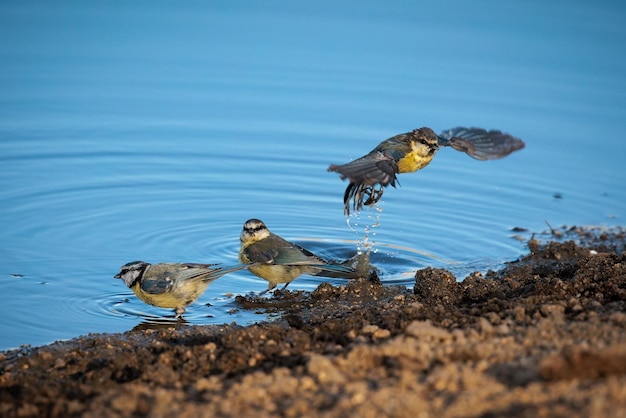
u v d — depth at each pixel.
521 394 8.71
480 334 10.88
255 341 11.41
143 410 9.27
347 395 9.06
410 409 8.53
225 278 17.09
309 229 19.14
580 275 14.12
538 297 13.01
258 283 16.86
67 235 18.00
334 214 20.00
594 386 8.64
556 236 19.17
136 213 19.34
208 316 14.92
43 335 13.70
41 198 19.72
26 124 24.00
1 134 23.25
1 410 9.62
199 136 23.75
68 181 20.73
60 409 9.47
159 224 18.86
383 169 12.60
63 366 11.83
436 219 19.95
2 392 10.20
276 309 15.26
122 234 18.23
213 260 17.41
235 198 20.48
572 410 8.24
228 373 10.45
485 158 14.88
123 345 12.80
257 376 9.84
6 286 15.60
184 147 23.06
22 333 13.73
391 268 17.34
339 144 23.36
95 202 19.72
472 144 14.95
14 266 16.45
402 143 14.36
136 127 24.19
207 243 18.12
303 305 15.41
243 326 14.07
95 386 10.34
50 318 14.43
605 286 13.33
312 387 9.40
